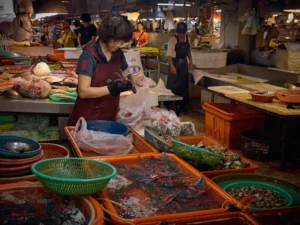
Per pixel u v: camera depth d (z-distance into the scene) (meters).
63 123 3.58
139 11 11.67
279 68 6.62
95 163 2.04
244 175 2.59
